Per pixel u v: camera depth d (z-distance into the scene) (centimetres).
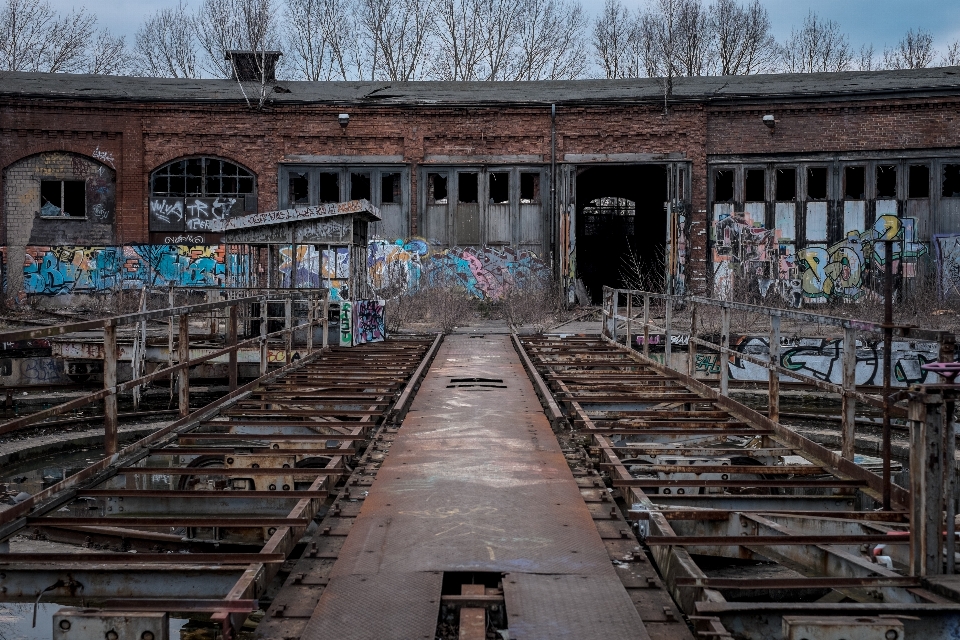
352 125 2595
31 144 2539
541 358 1345
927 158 2486
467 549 438
